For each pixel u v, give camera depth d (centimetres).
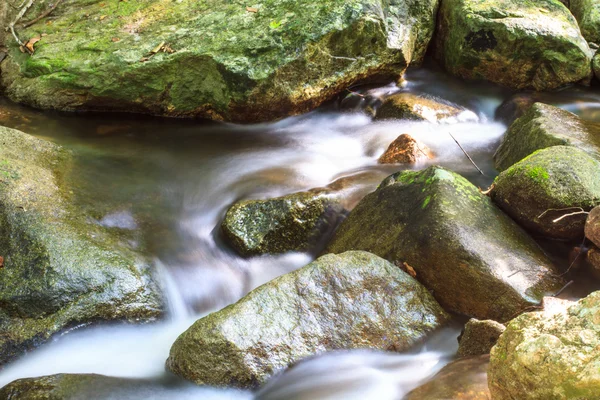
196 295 442
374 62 671
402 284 397
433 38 776
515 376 254
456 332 395
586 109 675
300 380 348
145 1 698
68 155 539
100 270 404
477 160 591
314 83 634
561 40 686
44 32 682
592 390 228
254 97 602
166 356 384
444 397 304
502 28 688
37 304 383
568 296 401
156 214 497
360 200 499
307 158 596
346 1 632
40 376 342
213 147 611
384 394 339
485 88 736
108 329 393
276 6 645
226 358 339
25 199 439
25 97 654
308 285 375
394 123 651
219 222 502
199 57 604
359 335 370
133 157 573
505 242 420
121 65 618
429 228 413
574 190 434
